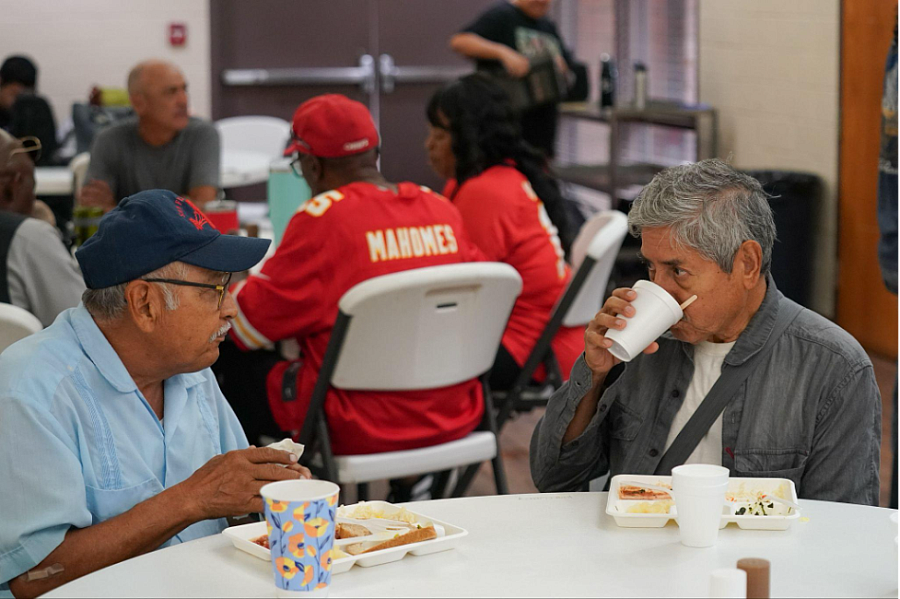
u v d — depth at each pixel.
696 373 1.72
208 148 4.35
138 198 1.53
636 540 1.34
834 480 1.62
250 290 2.45
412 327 2.29
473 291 2.36
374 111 8.55
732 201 1.56
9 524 1.41
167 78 4.20
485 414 2.63
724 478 1.30
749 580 1.11
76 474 1.44
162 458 1.59
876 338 4.93
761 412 1.65
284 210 3.28
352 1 8.35
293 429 2.52
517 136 3.21
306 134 2.56
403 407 2.42
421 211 2.51
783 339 1.66
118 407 1.54
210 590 1.21
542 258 3.02
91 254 1.50
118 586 1.22
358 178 2.59
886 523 1.39
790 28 5.43
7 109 6.32
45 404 1.46
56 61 7.76
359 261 2.39
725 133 6.21
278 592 1.16
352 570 1.25
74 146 6.08
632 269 5.58
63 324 1.55
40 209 3.06
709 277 1.56
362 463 2.39
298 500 1.13
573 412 1.70
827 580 1.21
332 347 2.28
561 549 1.31
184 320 1.51
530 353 2.89
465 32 5.93
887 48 4.64
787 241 5.28
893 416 2.65
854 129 4.94
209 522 1.62
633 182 6.43
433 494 2.84
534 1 6.03
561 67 6.16
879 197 2.76
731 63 6.08
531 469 1.84
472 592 1.19
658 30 7.14
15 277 2.47
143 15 7.83
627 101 7.34
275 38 8.29
